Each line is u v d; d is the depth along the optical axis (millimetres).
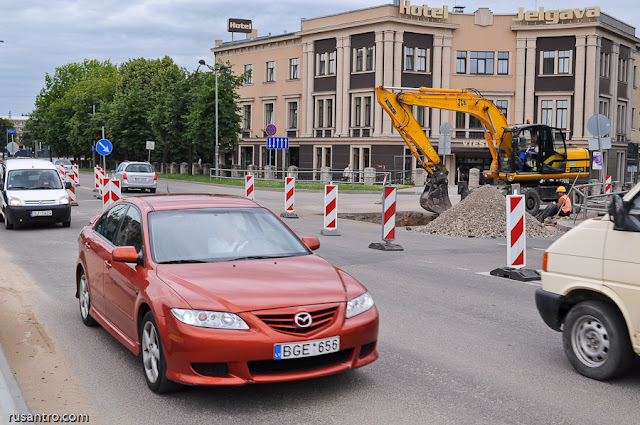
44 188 18672
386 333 7152
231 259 5742
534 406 5000
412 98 23250
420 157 23562
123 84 72188
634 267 5352
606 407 5000
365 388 5355
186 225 6062
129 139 64250
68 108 86000
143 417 4738
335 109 50625
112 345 6648
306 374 4832
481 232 17469
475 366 6012
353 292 5254
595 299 5805
